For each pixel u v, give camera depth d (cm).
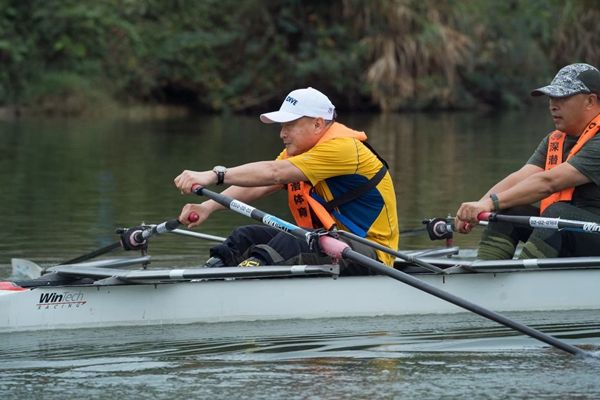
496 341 1803
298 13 8688
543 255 2091
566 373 1606
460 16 8981
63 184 4016
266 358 1692
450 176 4238
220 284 1938
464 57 8794
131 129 6731
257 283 1944
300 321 1952
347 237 1953
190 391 1519
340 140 1988
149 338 1825
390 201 2058
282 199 3681
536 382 1560
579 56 9950
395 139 6025
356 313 1988
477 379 1576
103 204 3497
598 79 2091
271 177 1977
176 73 8531
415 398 1488
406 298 2009
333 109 2028
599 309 2055
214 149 5356
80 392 1519
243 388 1533
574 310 2047
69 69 8038
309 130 2002
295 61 8538
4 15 7662
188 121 7600
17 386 1547
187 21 8750
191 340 1812
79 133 6359
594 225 1956
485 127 6962
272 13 8712
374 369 1630
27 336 1838
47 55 7938
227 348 1756
